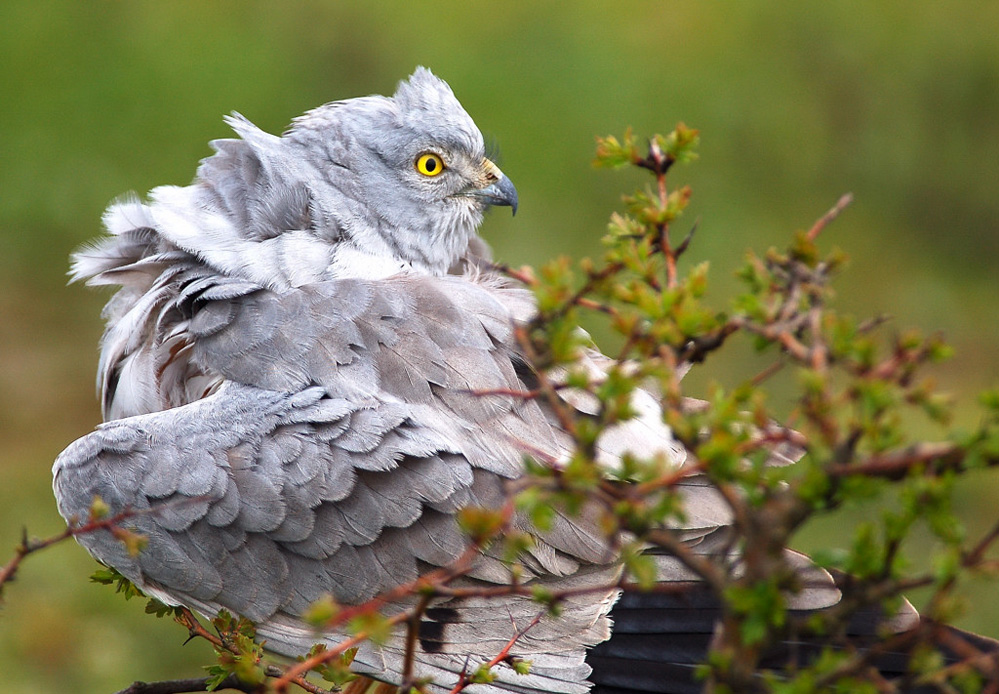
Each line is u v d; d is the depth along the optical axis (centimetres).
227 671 637
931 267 2177
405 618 448
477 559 753
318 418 767
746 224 2169
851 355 418
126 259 907
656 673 717
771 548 405
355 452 759
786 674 623
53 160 2089
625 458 421
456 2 2425
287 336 796
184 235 859
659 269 521
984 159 2336
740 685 415
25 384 1792
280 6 2341
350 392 775
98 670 1349
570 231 2053
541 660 738
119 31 2272
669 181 2194
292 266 863
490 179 960
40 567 1448
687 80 2381
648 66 2391
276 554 766
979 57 2425
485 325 796
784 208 2239
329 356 787
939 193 2319
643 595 736
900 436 401
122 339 857
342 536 757
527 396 453
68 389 1798
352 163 919
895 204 2305
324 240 895
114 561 783
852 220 2247
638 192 527
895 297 2094
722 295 1994
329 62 2291
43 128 2131
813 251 441
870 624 636
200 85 2206
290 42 2308
